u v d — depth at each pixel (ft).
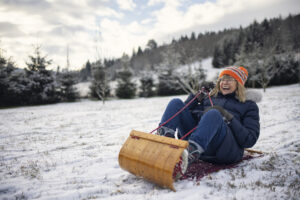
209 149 7.82
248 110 8.33
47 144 15.05
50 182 7.92
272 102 36.94
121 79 117.39
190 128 8.81
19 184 7.76
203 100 9.70
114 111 42.93
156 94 126.21
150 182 7.31
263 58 91.91
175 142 6.44
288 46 144.05
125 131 19.83
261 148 11.44
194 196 6.18
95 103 83.87
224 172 7.83
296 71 123.03
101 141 15.64
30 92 89.15
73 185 7.56
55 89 99.14
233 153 7.85
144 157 6.73
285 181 7.16
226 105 8.54
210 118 6.96
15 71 91.66
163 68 119.96
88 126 23.90
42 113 43.88
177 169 6.77
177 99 8.52
